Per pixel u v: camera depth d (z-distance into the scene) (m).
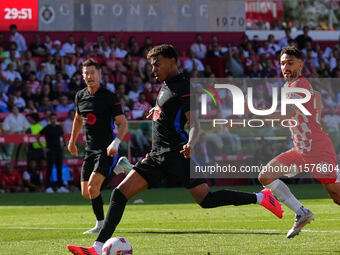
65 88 57.03
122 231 22.61
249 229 22.78
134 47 63.94
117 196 16.19
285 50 18.62
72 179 50.97
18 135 49.81
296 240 19.34
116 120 22.45
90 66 22.80
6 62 58.16
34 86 56.62
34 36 61.94
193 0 69.00
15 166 49.91
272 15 73.00
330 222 24.80
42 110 54.22
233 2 70.75
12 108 50.53
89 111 22.91
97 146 23.06
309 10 74.75
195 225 24.50
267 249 17.45
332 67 70.00
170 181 53.53
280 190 18.89
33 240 20.47
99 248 15.77
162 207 34.25
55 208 34.75
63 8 64.75
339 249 17.34
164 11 68.06
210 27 69.94
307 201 36.78
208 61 65.06
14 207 35.69
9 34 62.44
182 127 16.39
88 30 65.94
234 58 63.78
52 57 59.19
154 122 16.59
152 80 60.12
